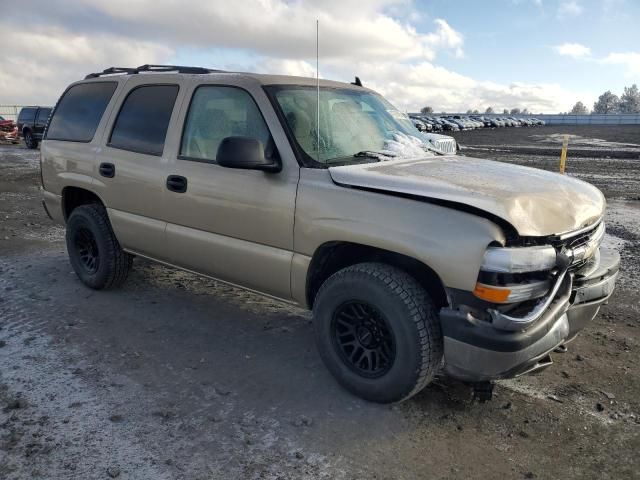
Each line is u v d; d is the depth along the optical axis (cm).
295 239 337
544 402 334
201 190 384
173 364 372
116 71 506
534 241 275
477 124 6178
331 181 321
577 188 338
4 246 679
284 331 431
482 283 267
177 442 286
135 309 468
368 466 271
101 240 481
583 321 331
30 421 300
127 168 440
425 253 280
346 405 324
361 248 329
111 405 319
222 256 383
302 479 261
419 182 297
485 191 286
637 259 653
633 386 356
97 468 264
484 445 291
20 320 439
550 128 6638
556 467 275
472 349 275
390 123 424
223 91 384
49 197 536
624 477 268
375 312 310
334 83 424
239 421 306
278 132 345
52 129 537
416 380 299
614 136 4366
